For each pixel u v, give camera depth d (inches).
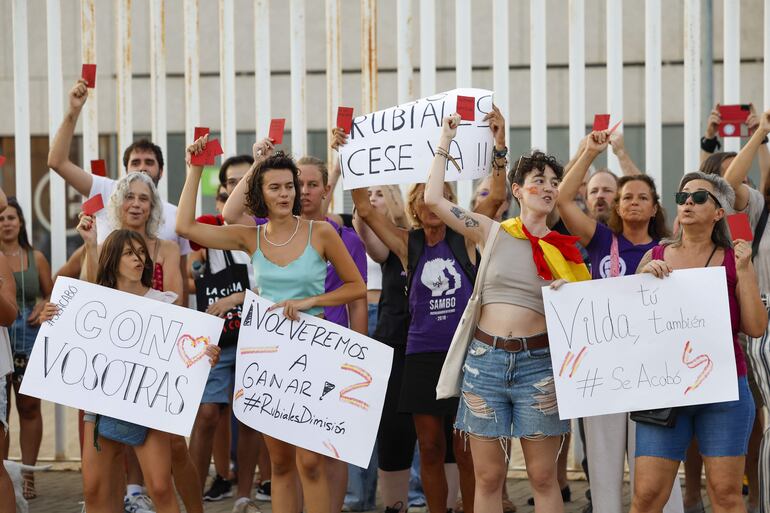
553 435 201.5
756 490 255.0
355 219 254.8
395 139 236.1
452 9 544.7
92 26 313.0
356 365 216.1
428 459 234.1
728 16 293.9
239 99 581.9
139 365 214.5
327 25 303.0
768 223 242.1
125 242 219.6
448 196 236.5
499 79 299.6
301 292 216.4
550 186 203.5
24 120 319.0
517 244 203.9
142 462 214.5
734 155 260.4
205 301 264.7
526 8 557.3
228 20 307.0
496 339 201.6
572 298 196.9
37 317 283.0
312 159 249.8
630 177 235.0
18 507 241.9
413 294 235.8
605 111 558.6
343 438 214.5
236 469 291.6
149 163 280.1
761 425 254.2
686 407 194.2
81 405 212.5
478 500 204.1
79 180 273.1
